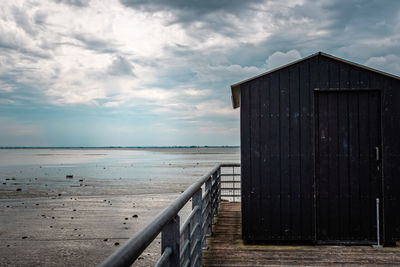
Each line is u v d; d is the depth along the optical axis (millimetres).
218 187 7746
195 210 3346
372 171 5004
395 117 4910
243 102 5133
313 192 5012
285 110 5066
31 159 103438
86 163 73812
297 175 5039
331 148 5066
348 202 5023
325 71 5012
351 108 5051
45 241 11406
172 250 2178
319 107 5090
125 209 16797
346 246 4941
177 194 22062
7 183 30062
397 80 4918
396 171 4906
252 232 5059
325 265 4176
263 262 4285
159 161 82625
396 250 4742
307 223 5012
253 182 5094
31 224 13789
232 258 4438
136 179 33156
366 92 5023
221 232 5699
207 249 4809
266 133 5090
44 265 9258
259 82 5113
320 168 5074
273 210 5055
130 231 12570
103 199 20141
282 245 5016
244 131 5125
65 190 24703
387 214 4902
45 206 17969
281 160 5066
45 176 37438
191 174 39594
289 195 5047
